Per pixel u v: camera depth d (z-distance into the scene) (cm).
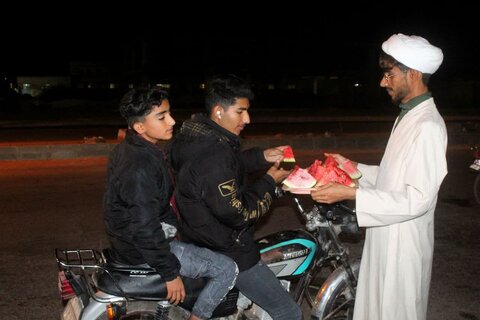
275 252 306
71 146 1142
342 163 318
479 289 475
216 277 274
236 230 274
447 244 590
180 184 267
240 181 274
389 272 280
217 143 260
